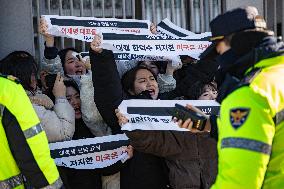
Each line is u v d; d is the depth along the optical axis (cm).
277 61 206
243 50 209
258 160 189
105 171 343
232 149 192
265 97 194
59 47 473
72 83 368
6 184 273
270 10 533
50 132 330
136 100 311
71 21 350
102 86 317
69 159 337
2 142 271
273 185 204
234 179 191
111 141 341
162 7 495
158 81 386
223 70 214
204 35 362
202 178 318
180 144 314
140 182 329
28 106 275
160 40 345
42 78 379
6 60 331
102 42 316
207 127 250
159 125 310
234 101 197
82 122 362
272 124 194
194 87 344
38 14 452
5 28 443
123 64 378
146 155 330
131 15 489
